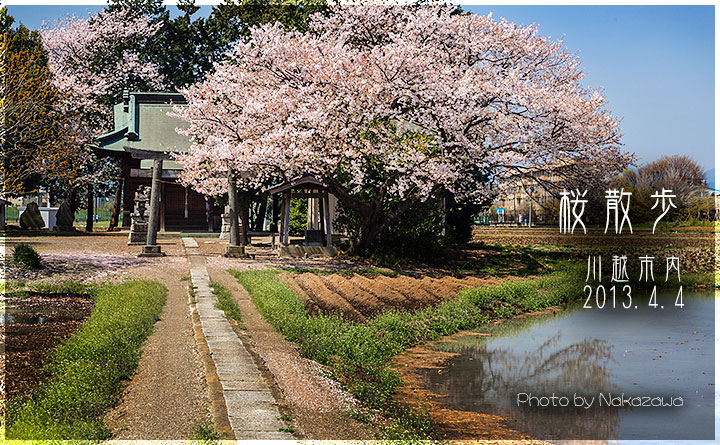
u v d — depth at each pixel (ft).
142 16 167.02
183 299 52.31
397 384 35.01
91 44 161.17
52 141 82.17
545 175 91.56
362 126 77.30
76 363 28.58
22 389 26.58
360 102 74.54
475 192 87.76
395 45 75.36
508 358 43.11
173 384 27.76
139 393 26.55
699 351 45.50
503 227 203.41
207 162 87.04
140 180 137.18
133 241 94.84
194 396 26.13
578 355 44.14
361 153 76.79
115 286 54.49
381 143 77.97
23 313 43.52
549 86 84.79
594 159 87.04
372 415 27.81
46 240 100.83
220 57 161.58
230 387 27.25
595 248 114.21
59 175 83.10
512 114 81.61
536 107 78.07
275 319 44.42
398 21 89.15
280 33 85.15
